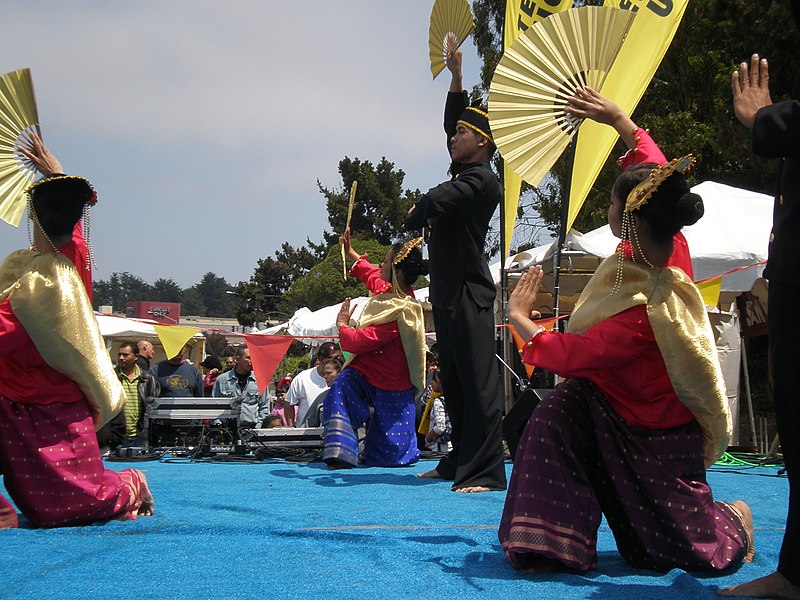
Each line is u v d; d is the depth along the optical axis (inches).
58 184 140.8
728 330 378.6
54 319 138.9
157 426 343.9
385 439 278.4
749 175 601.6
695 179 718.5
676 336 105.2
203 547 121.3
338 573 105.9
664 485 109.0
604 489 114.2
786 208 96.8
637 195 106.7
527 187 836.0
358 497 188.5
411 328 270.7
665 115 792.3
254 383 381.4
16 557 114.1
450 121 225.1
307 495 191.6
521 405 244.4
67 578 101.5
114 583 99.0
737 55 690.8
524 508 110.0
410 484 218.4
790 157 92.7
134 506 150.7
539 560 109.9
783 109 90.7
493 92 135.7
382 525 146.7
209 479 230.4
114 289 7081.7
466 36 217.8
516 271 406.9
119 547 121.1
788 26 568.7
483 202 207.3
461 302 208.8
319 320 748.6
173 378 385.1
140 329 758.5
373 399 277.4
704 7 697.0
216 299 7066.9
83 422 145.4
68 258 143.9
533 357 110.4
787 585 96.0
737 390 379.2
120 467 275.9
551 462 111.2
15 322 137.2
